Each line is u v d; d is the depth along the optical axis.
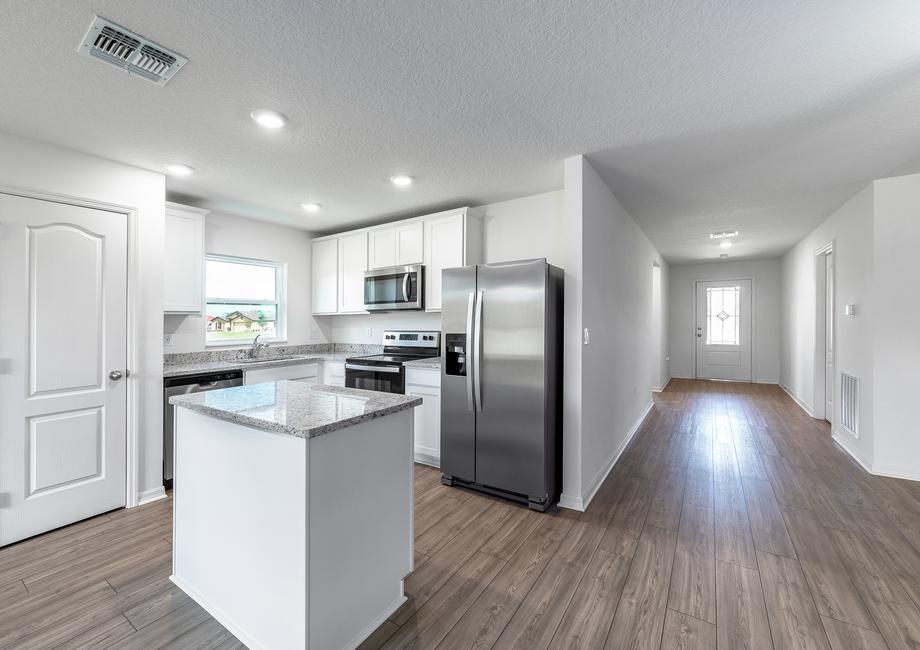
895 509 2.66
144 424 2.86
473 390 2.93
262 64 1.75
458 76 1.85
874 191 3.22
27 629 1.66
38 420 2.42
